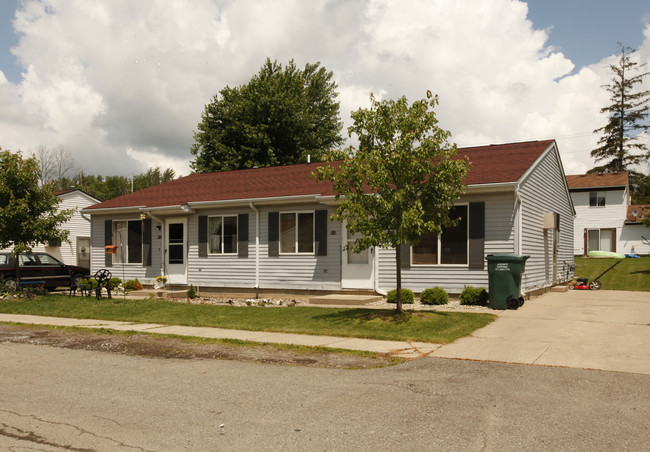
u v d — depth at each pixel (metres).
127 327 11.56
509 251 13.58
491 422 4.99
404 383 6.51
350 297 14.78
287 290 16.62
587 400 5.64
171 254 18.78
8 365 8.00
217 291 17.88
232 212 17.61
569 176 39.06
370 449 4.41
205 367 7.71
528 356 7.87
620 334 9.46
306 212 16.42
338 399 5.88
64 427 5.09
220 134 34.56
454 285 14.25
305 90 40.56
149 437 4.80
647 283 19.64
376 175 10.12
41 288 18.02
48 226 17.09
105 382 6.88
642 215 34.91
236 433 4.86
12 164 16.39
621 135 50.03
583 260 30.41
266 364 7.84
